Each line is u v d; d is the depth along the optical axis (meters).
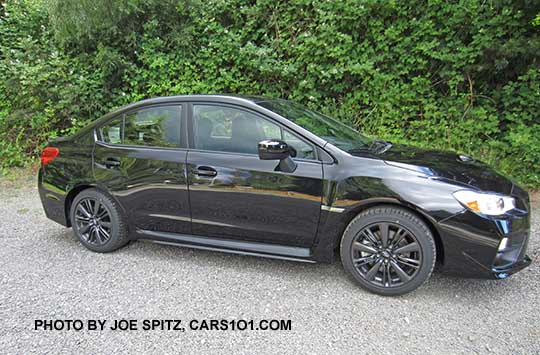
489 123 6.12
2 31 7.64
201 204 3.41
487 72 6.21
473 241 2.76
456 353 2.40
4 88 7.48
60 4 6.67
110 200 3.77
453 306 2.88
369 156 3.14
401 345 2.48
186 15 7.53
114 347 2.52
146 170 3.57
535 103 5.88
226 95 3.54
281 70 6.88
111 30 7.14
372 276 3.03
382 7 6.45
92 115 7.60
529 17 5.80
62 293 3.14
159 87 7.38
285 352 2.44
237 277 3.35
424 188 2.84
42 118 7.39
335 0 6.64
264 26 7.29
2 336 2.64
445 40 6.33
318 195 3.06
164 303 2.98
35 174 7.03
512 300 2.95
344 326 2.68
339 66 6.68
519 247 2.89
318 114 4.02
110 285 3.25
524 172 5.70
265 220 3.25
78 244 4.11
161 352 2.47
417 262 2.89
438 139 6.38
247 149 3.30
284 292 3.10
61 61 7.39
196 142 3.46
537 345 2.46
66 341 2.58
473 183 2.89
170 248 3.96
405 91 6.60
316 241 3.16
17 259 3.76
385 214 2.93
